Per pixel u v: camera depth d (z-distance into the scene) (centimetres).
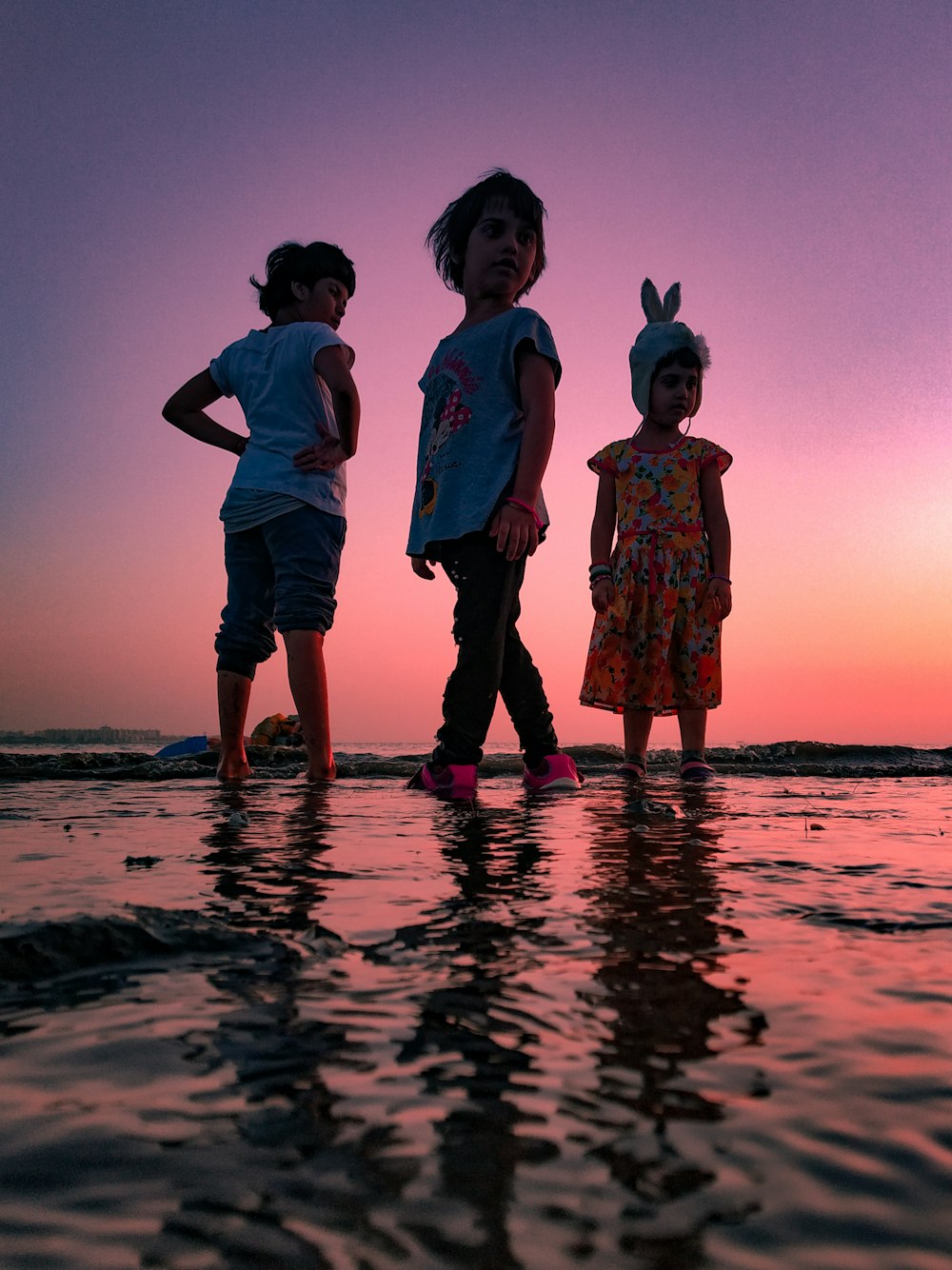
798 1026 71
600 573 454
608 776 441
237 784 356
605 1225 43
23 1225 43
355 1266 40
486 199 359
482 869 145
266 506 374
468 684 321
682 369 457
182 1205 45
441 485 338
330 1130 53
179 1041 67
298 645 370
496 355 340
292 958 91
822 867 149
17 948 86
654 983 83
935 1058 64
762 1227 43
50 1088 59
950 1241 42
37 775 412
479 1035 69
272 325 421
